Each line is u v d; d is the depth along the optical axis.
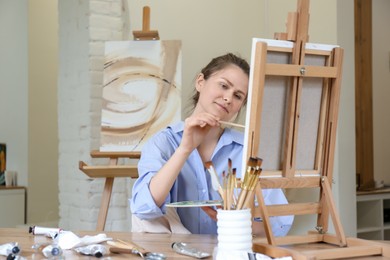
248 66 1.78
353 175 3.29
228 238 1.20
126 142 3.05
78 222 3.54
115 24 3.50
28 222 4.76
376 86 4.45
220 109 1.73
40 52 4.84
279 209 1.37
